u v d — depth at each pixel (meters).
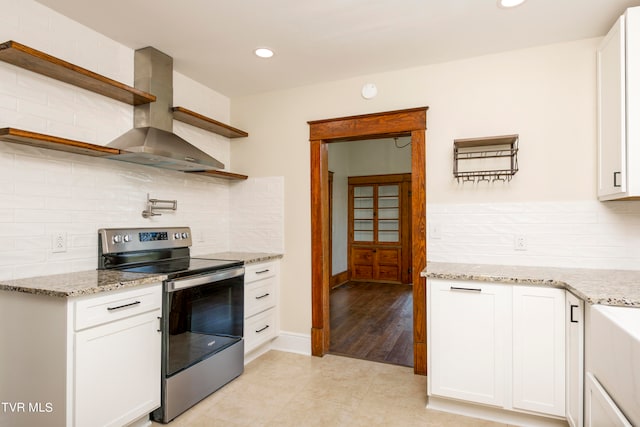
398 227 6.72
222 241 3.49
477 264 2.64
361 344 3.50
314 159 3.23
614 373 1.36
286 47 2.58
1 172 1.90
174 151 2.39
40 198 2.07
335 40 2.48
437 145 2.80
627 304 1.57
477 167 2.68
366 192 6.96
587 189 2.43
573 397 1.86
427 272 2.27
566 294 1.95
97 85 2.24
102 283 1.83
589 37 2.43
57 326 1.67
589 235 2.42
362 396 2.47
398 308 4.88
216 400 2.41
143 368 2.00
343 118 3.09
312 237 3.24
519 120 2.59
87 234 2.31
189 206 3.12
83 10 2.11
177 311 2.21
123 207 2.55
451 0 2.03
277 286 3.33
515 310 2.06
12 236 1.94
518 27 2.31
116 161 2.51
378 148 6.86
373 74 3.03
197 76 3.08
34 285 1.78
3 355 1.85
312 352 3.21
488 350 2.12
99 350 1.77
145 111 2.58
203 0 2.02
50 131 2.12
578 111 2.46
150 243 2.65
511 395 2.07
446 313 2.21
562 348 1.96
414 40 2.48
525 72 2.59
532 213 2.54
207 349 2.45
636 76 1.93
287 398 2.44
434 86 2.83
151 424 2.12
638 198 2.18
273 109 3.42
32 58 1.86
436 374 2.23
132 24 2.27
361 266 6.95
